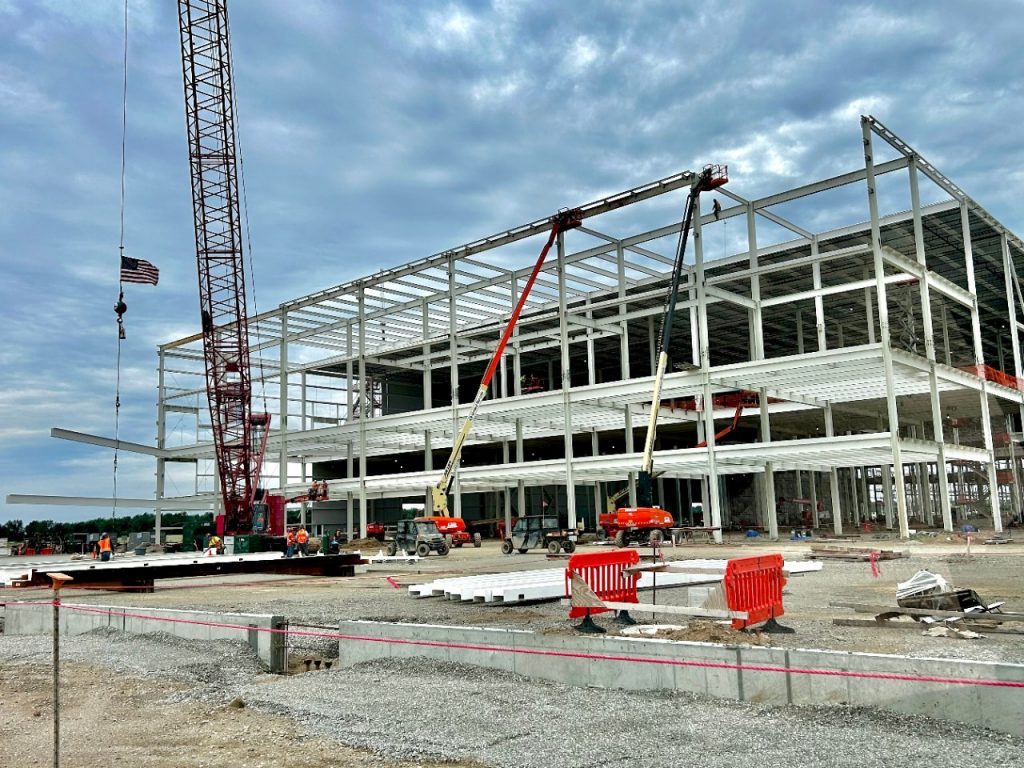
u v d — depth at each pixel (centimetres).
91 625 1616
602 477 5816
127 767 748
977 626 1312
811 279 5919
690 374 4684
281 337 6750
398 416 6047
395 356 7706
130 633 1516
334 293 6275
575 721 830
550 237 5234
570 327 6269
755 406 5816
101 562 3662
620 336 6938
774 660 878
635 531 4028
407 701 938
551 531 4206
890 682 812
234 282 5034
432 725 841
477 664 1091
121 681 1127
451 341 5738
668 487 8088
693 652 930
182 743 823
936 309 6216
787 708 841
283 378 6719
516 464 5362
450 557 4244
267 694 1009
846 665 840
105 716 940
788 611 1622
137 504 7381
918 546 3612
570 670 1006
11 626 1792
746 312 6488
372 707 921
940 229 5231
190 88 4719
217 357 5281
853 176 4653
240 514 5509
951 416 6412
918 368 4294
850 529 6169
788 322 6812
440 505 5016
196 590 2716
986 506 6388
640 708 867
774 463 5016
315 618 1752
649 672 948
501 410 5491
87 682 1127
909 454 4325
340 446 7231
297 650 1380
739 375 4475
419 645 1157
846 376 4431
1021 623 1357
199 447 7394
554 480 5969
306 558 3111
